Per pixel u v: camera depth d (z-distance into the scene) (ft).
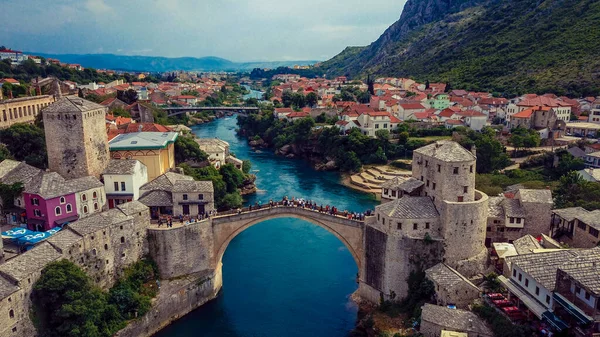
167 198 304.71
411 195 274.98
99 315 225.76
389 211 256.52
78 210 282.36
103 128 322.75
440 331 208.64
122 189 308.19
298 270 322.55
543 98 613.11
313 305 280.51
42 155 379.35
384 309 255.50
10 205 282.36
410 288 252.01
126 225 259.39
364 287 279.08
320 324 262.26
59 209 272.31
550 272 204.03
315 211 289.33
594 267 188.85
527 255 218.18
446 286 228.02
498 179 430.61
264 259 339.16
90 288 225.97
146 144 366.22
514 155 517.14
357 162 574.15
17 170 294.87
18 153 377.71
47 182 273.13
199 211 304.30
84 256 234.79
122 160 318.86
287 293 293.64
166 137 402.31
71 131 297.53
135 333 243.19
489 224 288.30
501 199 300.61
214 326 263.29
